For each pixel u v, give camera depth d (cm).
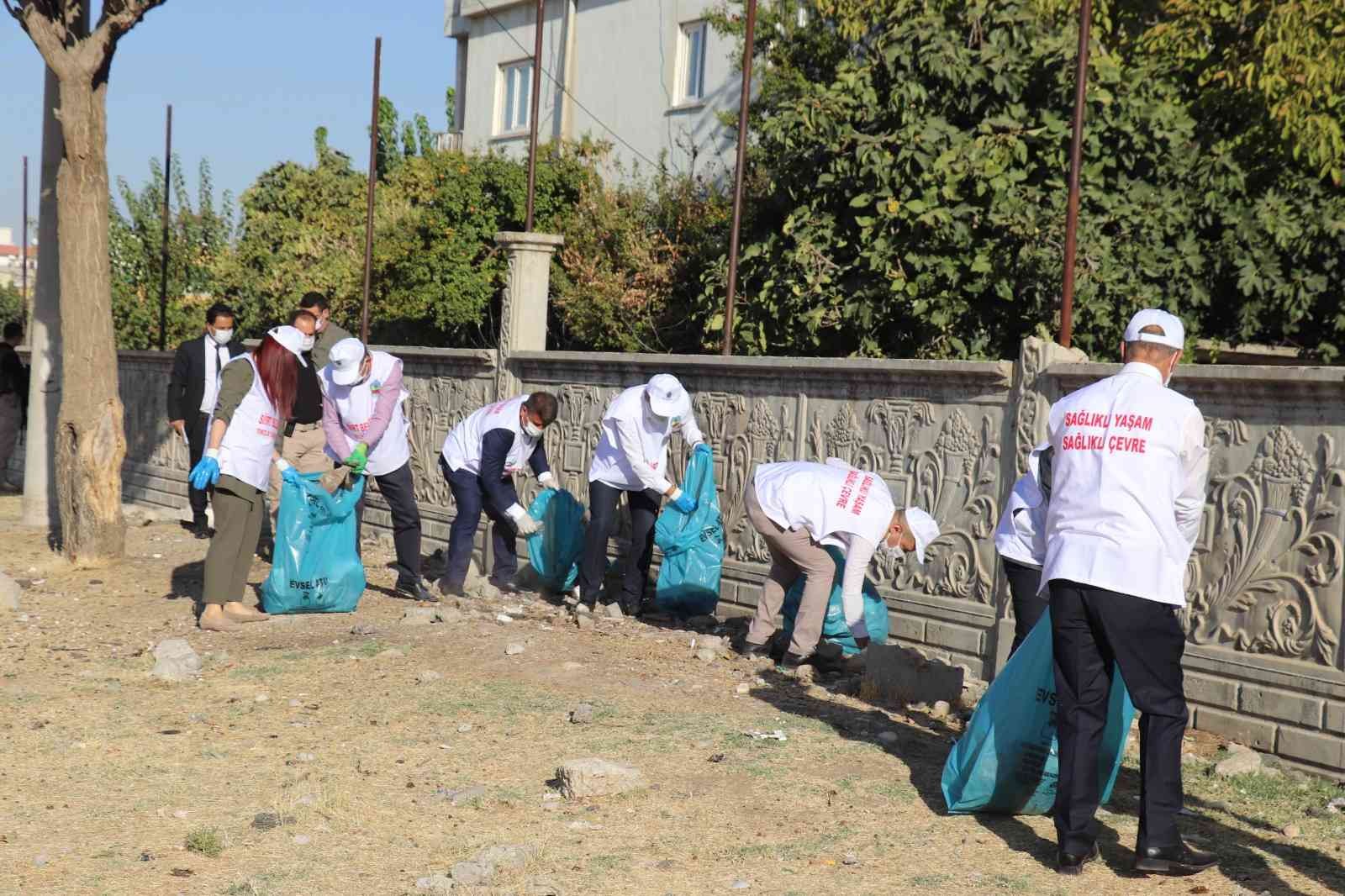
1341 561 560
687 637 816
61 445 1048
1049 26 1191
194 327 2602
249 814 478
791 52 1451
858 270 1164
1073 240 709
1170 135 1102
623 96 2189
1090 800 444
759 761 552
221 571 808
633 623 866
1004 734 485
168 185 1659
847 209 1181
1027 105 1143
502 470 927
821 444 838
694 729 596
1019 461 704
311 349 1006
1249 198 1160
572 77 2306
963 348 1114
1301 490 577
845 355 1208
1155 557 440
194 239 2697
